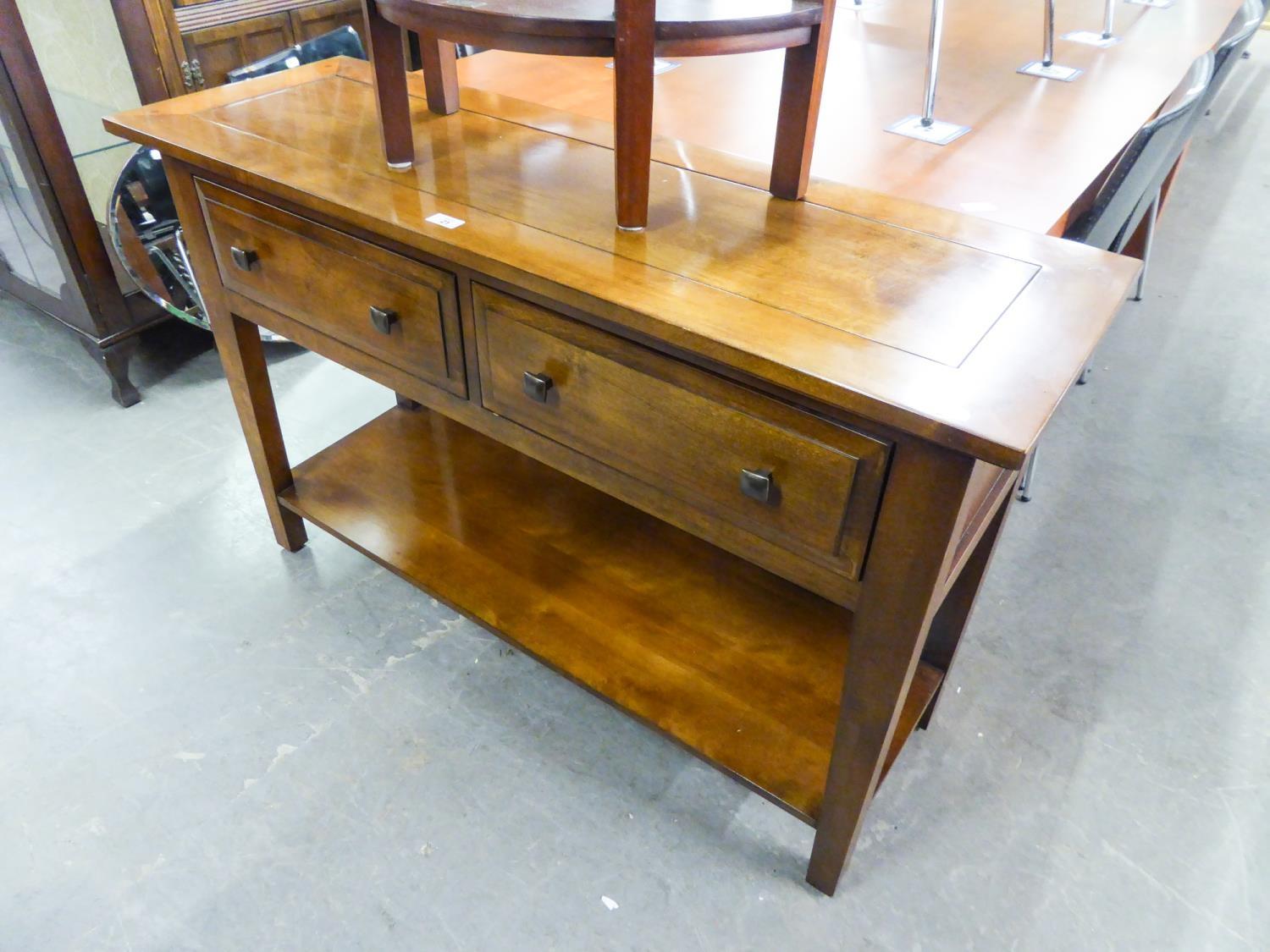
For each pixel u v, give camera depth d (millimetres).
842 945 1127
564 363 944
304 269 1152
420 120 1223
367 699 1419
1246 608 1614
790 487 836
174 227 1918
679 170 1087
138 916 1138
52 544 1670
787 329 785
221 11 2004
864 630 893
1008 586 1646
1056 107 1512
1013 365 745
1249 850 1231
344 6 2281
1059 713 1419
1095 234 1384
